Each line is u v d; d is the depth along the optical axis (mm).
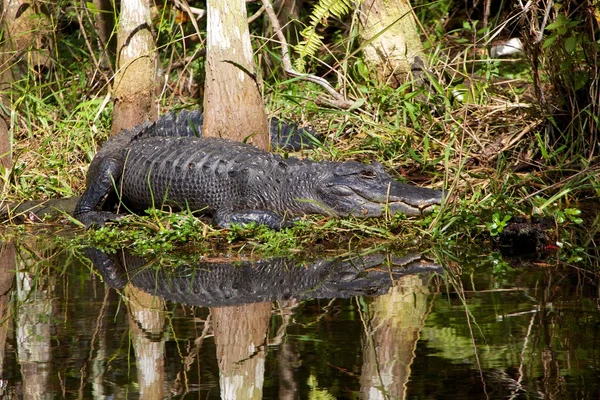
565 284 8477
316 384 5871
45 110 16125
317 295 8281
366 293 8305
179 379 6047
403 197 11047
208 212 12219
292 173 11703
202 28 19828
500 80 15805
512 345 6578
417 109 13609
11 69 15680
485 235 10727
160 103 15547
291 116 14789
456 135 12977
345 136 13984
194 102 16500
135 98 14242
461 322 7215
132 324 7438
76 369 6316
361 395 5641
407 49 15086
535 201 11023
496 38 18703
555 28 11688
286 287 8656
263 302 8086
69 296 8508
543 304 7719
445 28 20422
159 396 5742
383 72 15172
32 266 9984
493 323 7152
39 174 13930
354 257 9945
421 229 10727
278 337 6945
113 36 17750
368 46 15344
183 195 12273
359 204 11203
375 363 6227
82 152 14727
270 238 10805
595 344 6562
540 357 6312
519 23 13172
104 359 6531
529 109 13047
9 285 9047
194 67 18203
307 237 10797
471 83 13641
